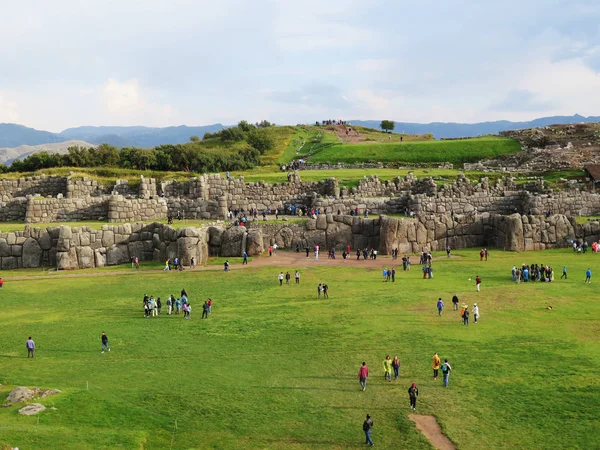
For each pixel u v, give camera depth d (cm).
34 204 8381
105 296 5847
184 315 5144
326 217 8400
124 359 4069
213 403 3353
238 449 2858
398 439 2966
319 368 3888
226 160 12900
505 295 5522
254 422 3138
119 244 7594
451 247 8375
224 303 5522
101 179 9981
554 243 8194
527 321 4734
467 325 4659
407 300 5428
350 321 4838
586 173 10681
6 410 3003
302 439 2969
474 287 5875
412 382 3641
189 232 7350
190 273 6888
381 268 7044
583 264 6944
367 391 3525
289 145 16625
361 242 8319
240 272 6900
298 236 8369
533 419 3136
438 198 9088
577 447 2858
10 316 5150
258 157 14450
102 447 2645
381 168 12581
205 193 9262
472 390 3494
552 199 9050
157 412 3219
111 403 3203
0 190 9269
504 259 7400
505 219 8212
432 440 2945
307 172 11481
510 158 13250
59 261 7188
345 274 6719
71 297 5812
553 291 5641
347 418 3192
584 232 8275
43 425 2816
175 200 8962
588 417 3131
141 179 9144
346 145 14662
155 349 4272
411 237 8138
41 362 3994
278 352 4197
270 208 9475
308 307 5294
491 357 3978
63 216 8500
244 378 3728
